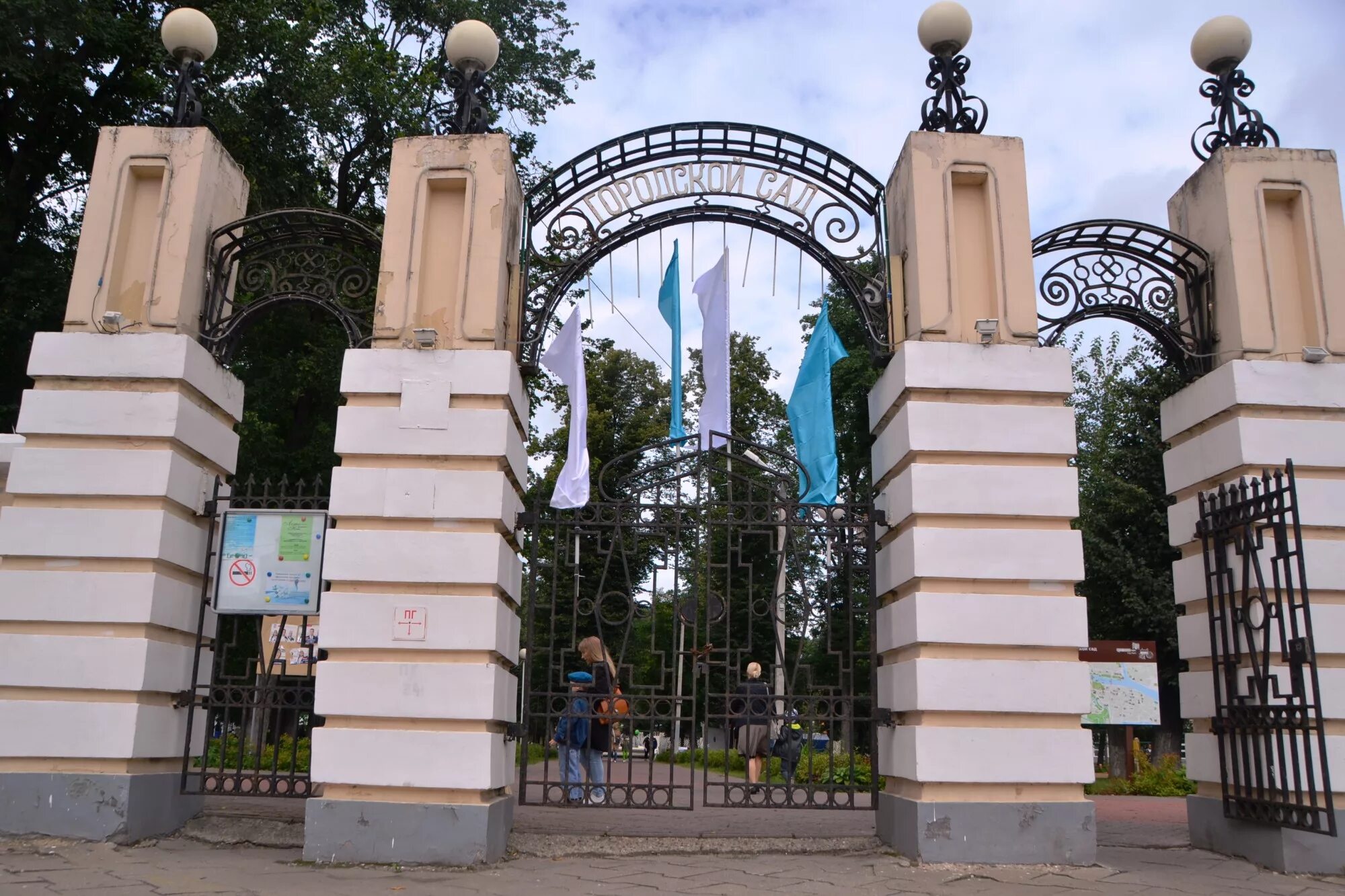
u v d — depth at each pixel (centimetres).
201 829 802
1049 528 772
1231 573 787
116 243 838
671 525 838
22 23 1405
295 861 718
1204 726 858
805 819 972
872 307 872
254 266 902
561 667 805
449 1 2012
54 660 759
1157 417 2038
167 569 804
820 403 911
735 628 1727
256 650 1619
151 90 1659
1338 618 773
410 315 803
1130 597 1953
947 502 768
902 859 743
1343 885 704
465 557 750
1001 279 816
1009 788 738
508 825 783
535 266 956
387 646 739
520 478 839
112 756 751
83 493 788
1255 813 755
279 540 824
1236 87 892
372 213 1981
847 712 807
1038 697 739
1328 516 783
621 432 2356
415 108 1855
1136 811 1175
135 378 809
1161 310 885
